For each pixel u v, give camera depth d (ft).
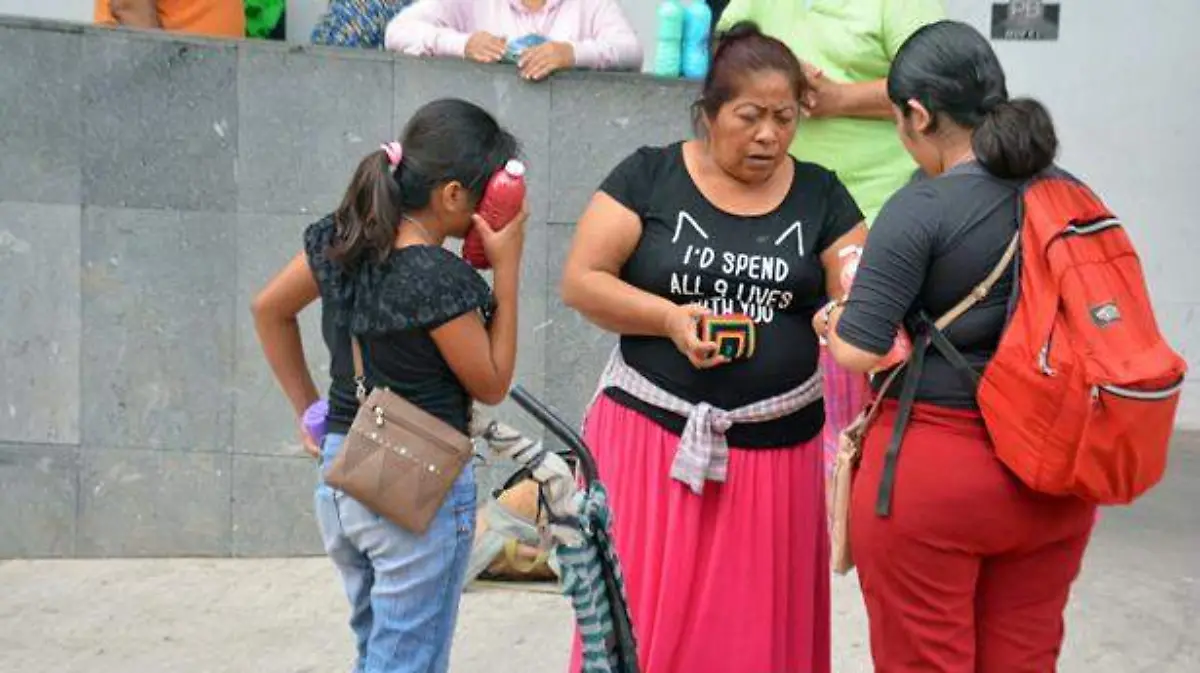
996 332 14.26
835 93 23.30
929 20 23.49
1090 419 13.42
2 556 26.35
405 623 14.83
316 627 23.34
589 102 26.11
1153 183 38.42
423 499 14.44
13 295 25.64
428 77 25.71
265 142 25.53
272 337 15.96
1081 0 37.35
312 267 14.94
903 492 14.51
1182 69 37.96
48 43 24.90
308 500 26.50
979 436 14.33
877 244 14.47
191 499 26.40
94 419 26.05
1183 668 22.30
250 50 25.21
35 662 21.70
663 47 27.07
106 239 25.58
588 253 16.88
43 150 25.21
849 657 22.80
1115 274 13.96
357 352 14.76
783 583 16.89
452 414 14.89
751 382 16.55
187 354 25.99
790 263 16.49
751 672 16.78
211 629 23.16
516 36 27.43
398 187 14.47
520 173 14.66
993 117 14.25
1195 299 38.93
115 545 26.45
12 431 26.05
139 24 26.99
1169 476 33.81
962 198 14.29
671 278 16.60
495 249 14.78
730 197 16.69
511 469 26.78
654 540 16.88
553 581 25.36
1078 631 23.73
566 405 26.96
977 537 14.40
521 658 22.21
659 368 16.83
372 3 28.58
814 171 17.16
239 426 26.23
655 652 16.88
